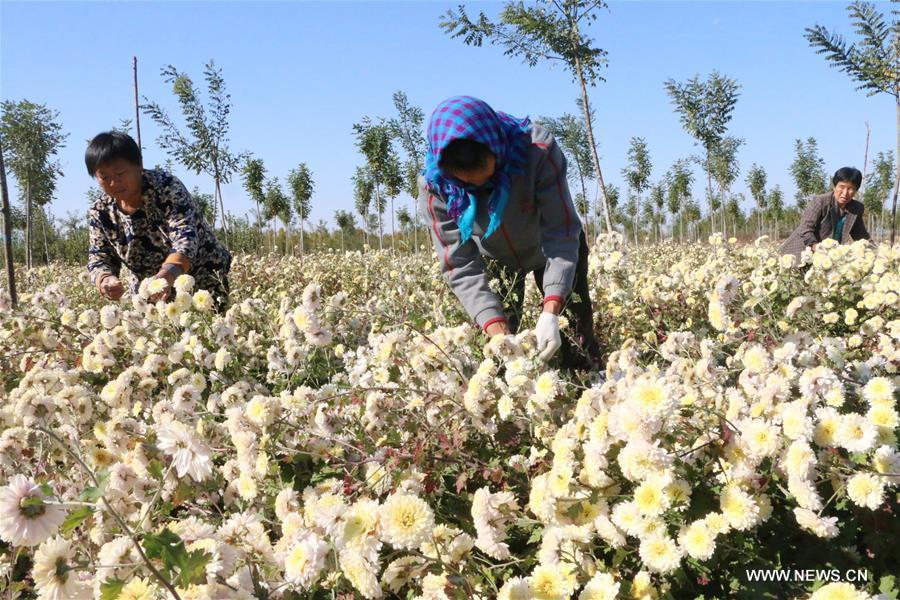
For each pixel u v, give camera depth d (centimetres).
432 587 157
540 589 150
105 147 422
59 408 271
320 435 233
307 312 313
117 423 234
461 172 298
